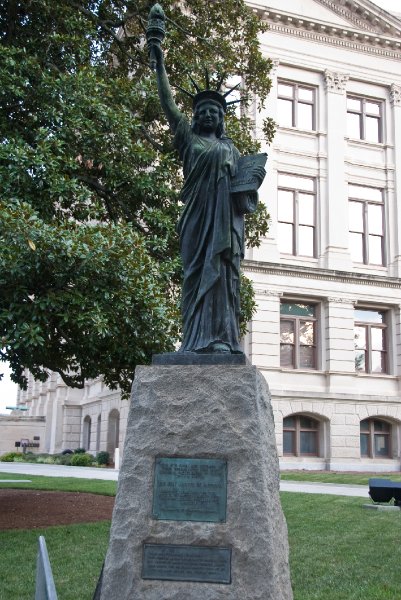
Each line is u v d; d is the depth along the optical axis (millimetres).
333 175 30578
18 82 11758
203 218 5934
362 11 31844
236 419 5188
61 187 11305
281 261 29156
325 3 31562
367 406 29219
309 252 30047
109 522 11703
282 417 27891
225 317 5738
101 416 34688
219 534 4953
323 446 28641
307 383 28750
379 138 32531
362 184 31406
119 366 12312
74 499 14961
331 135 30938
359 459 28656
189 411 5258
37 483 18766
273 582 4824
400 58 32875
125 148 12969
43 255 10070
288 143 30344
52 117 11945
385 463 29219
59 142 11734
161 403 5301
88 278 10625
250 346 27812
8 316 10109
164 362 5512
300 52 31156
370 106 32625
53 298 10273
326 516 12969
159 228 13086
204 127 6254
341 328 29297
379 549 9875
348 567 8727
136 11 15016
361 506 14469
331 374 28859
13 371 14492
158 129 14766
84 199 11742
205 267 5777
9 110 12242
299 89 31391
